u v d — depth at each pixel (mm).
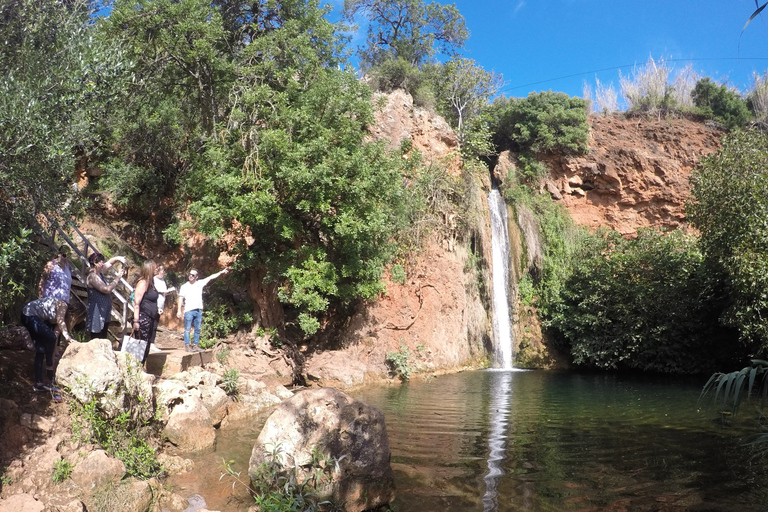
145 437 7359
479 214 22500
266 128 14469
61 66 7504
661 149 27625
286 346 14977
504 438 8594
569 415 10562
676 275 18891
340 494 5859
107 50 8000
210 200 13633
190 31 14242
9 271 7297
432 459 7367
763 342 14797
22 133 6488
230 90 15031
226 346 14211
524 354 22141
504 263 24156
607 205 26641
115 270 15430
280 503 5484
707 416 10336
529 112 27094
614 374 18672
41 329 6898
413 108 22078
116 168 17734
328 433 6102
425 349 18297
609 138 27844
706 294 18266
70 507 5219
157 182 18734
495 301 22891
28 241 6754
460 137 24891
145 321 8828
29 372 7492
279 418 6344
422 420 10000
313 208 14469
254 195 13078
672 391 14141
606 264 20281
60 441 6172
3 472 5500
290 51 15195
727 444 8117
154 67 14961
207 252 17500
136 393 7418
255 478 6297
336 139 14484
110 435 6695
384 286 16094
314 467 5984
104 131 14836
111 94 7906
